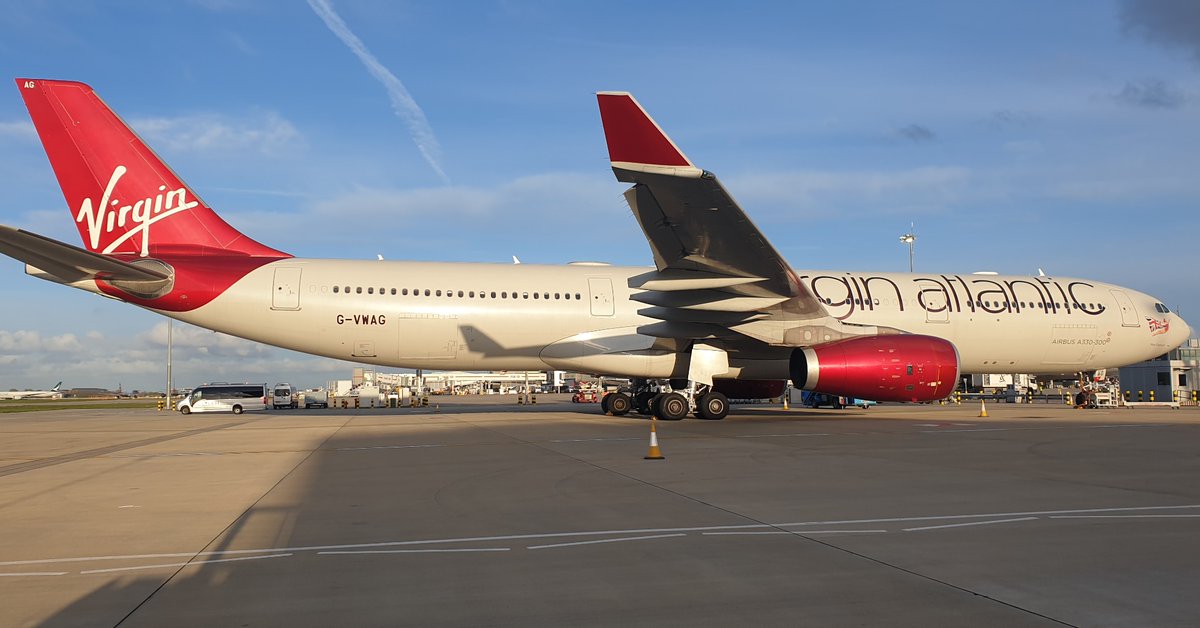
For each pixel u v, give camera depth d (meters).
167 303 21.19
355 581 5.60
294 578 5.70
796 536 6.93
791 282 19.30
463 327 22.64
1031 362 26.30
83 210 21.16
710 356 22.02
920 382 20.66
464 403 49.38
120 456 14.87
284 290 21.72
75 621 4.73
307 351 22.48
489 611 4.88
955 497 8.95
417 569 5.93
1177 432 18.08
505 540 6.91
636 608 4.90
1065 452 13.75
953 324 25.20
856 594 5.14
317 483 10.66
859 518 7.73
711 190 15.35
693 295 19.94
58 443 18.48
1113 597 5.02
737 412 28.84
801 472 11.18
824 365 20.30
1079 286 26.94
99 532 7.41
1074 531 7.06
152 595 5.29
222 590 5.39
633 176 15.17
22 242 17.75
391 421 25.23
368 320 22.14
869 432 18.25
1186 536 6.84
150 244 21.55
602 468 11.82
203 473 11.94
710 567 5.87
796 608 4.86
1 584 5.59
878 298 24.73
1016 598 5.02
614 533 7.14
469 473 11.49
